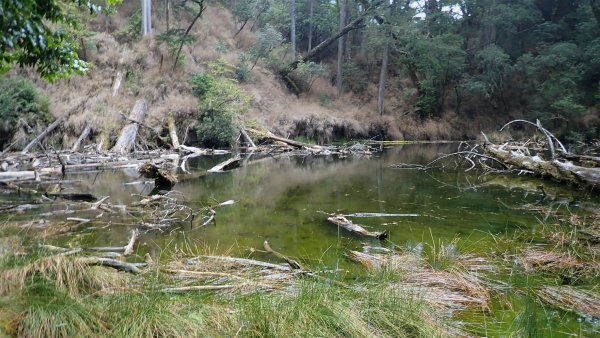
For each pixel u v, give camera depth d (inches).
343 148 662.5
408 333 105.6
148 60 655.8
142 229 211.0
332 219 234.2
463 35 994.1
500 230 221.6
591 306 128.7
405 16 882.8
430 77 916.0
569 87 804.0
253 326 98.7
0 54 146.4
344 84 971.9
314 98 886.4
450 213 260.8
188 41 681.0
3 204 250.8
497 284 145.3
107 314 96.1
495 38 946.7
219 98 608.7
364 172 445.4
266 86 805.2
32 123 459.5
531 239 201.9
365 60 1053.2
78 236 194.2
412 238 205.9
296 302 108.5
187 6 833.5
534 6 969.5
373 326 105.0
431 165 509.0
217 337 94.4
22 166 370.0
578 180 354.9
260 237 203.6
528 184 377.4
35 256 111.5
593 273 157.6
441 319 114.5
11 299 93.8
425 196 317.1
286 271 146.3
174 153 521.0
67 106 509.7
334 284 126.8
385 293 120.4
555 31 932.0
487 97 924.0
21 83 466.0
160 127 571.5
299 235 208.1
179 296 112.4
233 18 950.4
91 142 498.9
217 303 110.1
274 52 892.0
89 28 652.7
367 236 207.9
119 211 245.8
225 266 147.4
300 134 751.7
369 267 158.7
